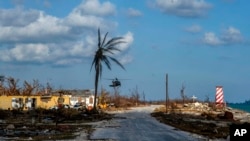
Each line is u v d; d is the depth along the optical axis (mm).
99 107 101250
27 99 88438
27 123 48188
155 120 59719
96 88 77688
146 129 41562
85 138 31109
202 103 116500
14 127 40781
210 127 42469
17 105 85312
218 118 60938
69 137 31797
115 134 35156
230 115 60344
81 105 94125
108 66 79125
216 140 29500
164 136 33156
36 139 29859
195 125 46188
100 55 77438
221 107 85000
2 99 85688
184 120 57938
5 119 55656
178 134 35125
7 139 29438
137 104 157875
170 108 108125
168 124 49938
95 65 77438
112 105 125062
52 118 56875
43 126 43031
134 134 35281
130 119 62594
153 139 30641
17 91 106062
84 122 54250
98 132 37406
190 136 33031
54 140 29359
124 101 151375
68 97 98438
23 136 32031
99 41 78188
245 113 79188
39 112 66250
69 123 51656
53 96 93688
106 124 50188
